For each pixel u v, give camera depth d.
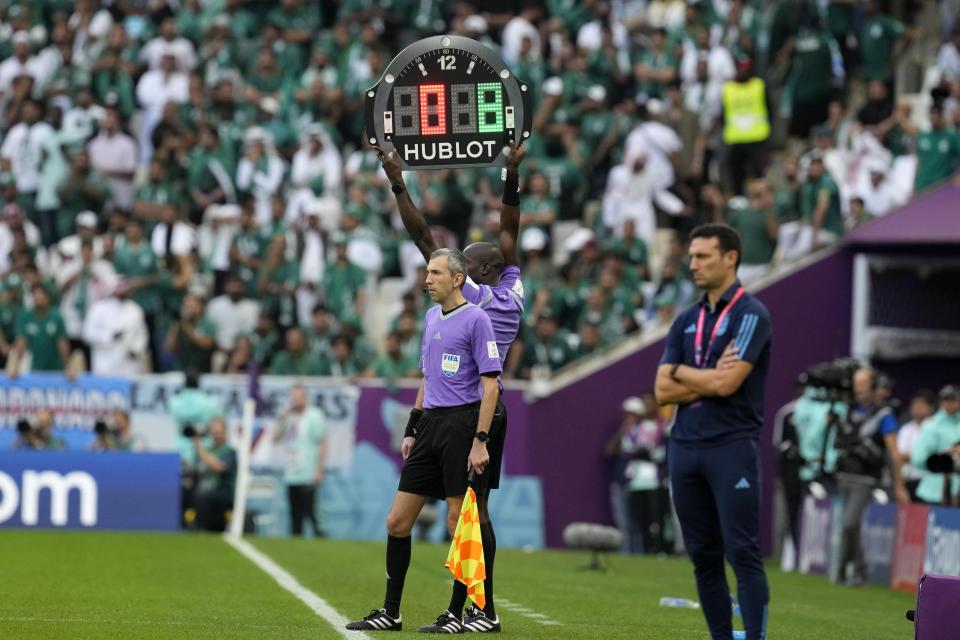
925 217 71.75
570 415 72.94
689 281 76.38
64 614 33.66
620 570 56.34
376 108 32.66
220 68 95.19
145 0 103.31
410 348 73.19
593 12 94.38
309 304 78.38
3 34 101.12
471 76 32.44
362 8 97.19
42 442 69.50
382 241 81.75
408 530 31.83
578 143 87.19
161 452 67.19
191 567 48.12
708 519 28.31
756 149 85.75
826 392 61.47
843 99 89.31
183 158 87.00
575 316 77.44
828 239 75.62
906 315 73.62
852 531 55.78
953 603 27.66
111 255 80.31
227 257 81.00
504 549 69.25
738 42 88.56
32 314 76.38
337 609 36.25
